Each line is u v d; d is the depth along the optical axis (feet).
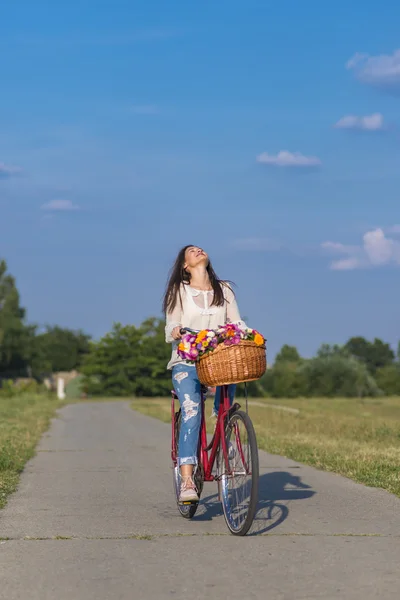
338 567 19.43
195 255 26.68
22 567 19.74
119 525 25.29
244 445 23.56
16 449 48.37
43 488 33.88
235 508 23.89
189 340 24.35
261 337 24.02
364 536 23.04
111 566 19.80
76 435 66.08
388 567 19.36
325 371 300.81
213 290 26.66
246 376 23.84
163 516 27.07
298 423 78.64
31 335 391.45
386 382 318.04
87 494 32.17
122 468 41.57
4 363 377.91
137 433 68.95
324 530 24.04
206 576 18.79
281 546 21.84
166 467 42.06
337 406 152.56
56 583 18.29
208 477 25.76
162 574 19.01
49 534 23.75
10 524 25.39
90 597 17.20
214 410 26.12
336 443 53.67
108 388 315.37
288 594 17.21
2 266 386.93
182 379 26.14
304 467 41.09
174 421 28.14
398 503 29.09
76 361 445.37
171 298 26.58
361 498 30.35
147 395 321.93
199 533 23.91
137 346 317.01
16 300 386.93
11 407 123.65
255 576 18.71
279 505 28.76
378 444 55.57
